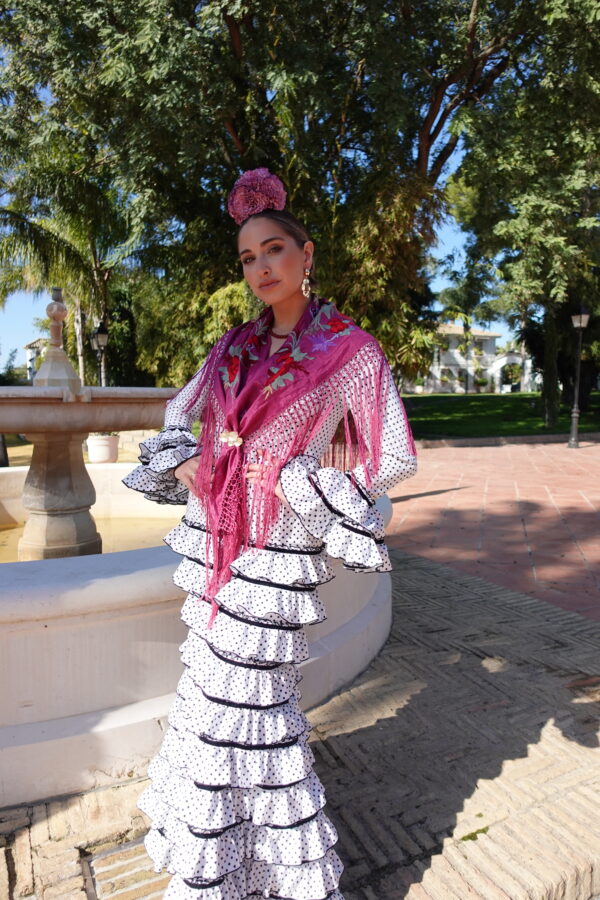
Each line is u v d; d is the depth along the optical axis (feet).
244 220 5.37
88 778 7.31
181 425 5.54
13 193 46.55
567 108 40.91
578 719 9.11
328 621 9.98
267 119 41.09
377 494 4.91
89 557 8.06
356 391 4.96
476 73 43.60
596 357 82.53
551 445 56.13
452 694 9.75
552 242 41.86
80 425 11.23
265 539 4.86
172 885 5.08
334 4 36.63
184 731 5.15
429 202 37.45
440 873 6.23
